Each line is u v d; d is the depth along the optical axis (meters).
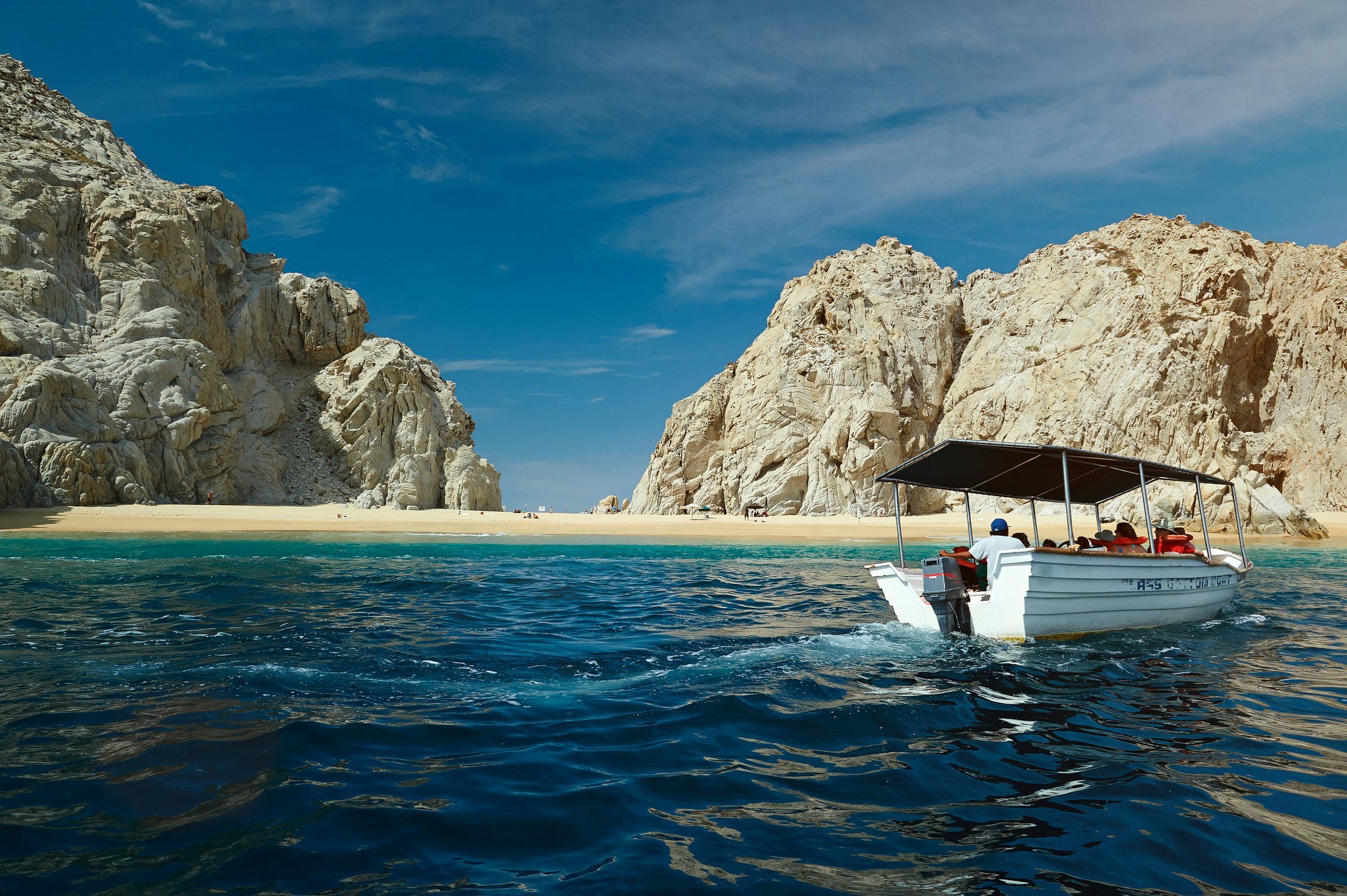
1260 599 21.00
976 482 16.98
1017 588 12.77
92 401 55.94
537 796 6.31
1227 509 54.88
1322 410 70.94
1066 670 11.28
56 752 7.16
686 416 95.88
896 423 79.06
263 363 76.44
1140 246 81.69
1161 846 5.60
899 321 85.69
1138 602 14.59
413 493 72.50
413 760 7.11
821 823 5.94
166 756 7.07
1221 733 8.31
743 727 8.29
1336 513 65.12
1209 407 69.69
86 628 13.63
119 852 5.19
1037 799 6.50
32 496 50.53
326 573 24.39
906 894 4.87
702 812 6.09
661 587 22.44
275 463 69.88
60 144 69.81
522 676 10.56
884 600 19.58
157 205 68.00
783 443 81.31
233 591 19.20
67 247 62.94
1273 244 78.88
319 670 10.59
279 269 80.88
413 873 5.00
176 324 64.44
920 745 7.82
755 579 25.00
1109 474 16.42
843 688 10.01
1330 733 8.38
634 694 9.66
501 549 36.88
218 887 4.76
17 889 4.66
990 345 86.12
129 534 40.09
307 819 5.76
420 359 82.81
